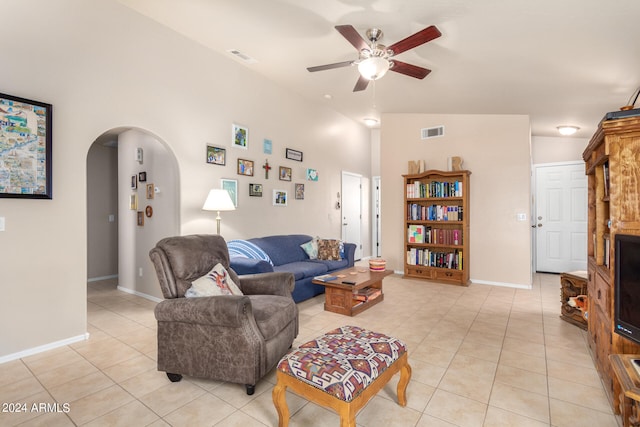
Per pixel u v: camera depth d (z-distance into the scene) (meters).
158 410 1.90
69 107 2.92
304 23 3.09
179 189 3.83
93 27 3.09
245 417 1.84
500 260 4.95
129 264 4.65
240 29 3.48
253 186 4.71
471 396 2.02
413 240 5.34
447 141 5.36
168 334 2.19
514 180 4.87
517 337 2.95
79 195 2.98
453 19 2.53
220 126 4.27
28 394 2.08
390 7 2.54
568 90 3.51
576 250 5.73
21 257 2.65
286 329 2.46
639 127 1.70
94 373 2.35
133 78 3.39
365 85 3.42
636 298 1.50
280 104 5.17
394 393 2.06
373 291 4.04
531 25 2.43
